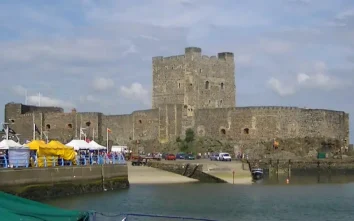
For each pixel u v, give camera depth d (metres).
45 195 77.44
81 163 89.31
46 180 77.88
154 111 149.88
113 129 155.00
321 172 134.25
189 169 113.50
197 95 150.38
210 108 148.25
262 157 138.50
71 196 81.31
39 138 154.75
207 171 112.25
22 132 158.25
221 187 99.50
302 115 143.38
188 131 148.50
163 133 148.62
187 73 150.12
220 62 155.25
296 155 139.75
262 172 119.69
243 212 71.31
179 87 151.00
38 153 80.31
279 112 141.38
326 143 144.25
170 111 148.75
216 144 144.62
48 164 81.25
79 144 96.06
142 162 123.88
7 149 75.75
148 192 89.38
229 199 82.88
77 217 37.56
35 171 75.81
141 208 72.19
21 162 76.81
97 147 97.88
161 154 140.00
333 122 148.38
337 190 97.19
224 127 145.38
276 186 103.50
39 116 156.88
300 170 132.75
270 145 140.38
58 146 83.62
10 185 71.44
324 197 86.75
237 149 142.38
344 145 151.12
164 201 79.12
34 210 37.09
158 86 154.50
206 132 147.50
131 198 81.38
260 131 141.88
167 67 153.12
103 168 90.00
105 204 74.62
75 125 155.12
